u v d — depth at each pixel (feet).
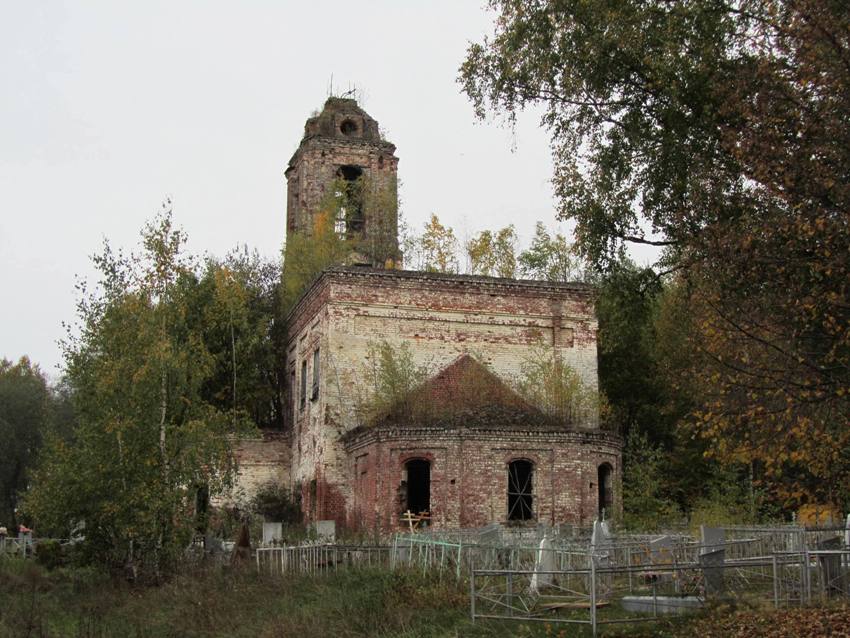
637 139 71.15
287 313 164.35
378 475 114.73
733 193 64.08
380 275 136.26
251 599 75.25
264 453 153.17
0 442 196.54
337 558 83.35
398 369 130.93
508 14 75.15
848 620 48.55
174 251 107.04
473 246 195.62
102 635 68.74
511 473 118.52
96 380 100.01
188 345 107.04
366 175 180.55
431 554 77.66
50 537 131.34
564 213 76.48
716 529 75.41
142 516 94.32
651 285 77.66
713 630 51.37
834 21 52.85
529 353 138.62
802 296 53.83
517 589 64.75
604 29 69.26
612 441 119.65
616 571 55.83
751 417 53.57
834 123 52.75
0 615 75.56
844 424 53.06
